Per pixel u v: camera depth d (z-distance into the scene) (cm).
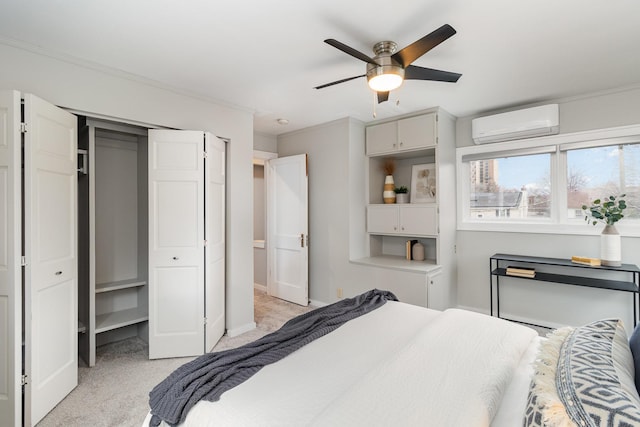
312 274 436
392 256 420
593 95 304
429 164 404
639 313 292
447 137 368
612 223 287
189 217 282
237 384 130
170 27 193
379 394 113
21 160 189
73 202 231
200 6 173
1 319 186
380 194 434
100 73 244
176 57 232
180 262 281
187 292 283
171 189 278
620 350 116
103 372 257
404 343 167
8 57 205
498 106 345
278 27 194
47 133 205
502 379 126
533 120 321
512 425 108
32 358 193
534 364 126
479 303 378
